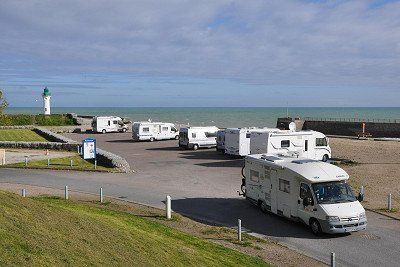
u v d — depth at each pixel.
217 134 43.44
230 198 23.70
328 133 74.19
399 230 17.88
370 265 14.07
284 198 18.97
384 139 56.34
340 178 17.83
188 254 13.01
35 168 32.94
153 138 56.47
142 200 22.91
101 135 65.06
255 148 33.94
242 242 16.16
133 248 11.83
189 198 23.59
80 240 10.76
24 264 8.41
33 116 80.19
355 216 16.73
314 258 14.68
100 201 21.89
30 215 10.91
